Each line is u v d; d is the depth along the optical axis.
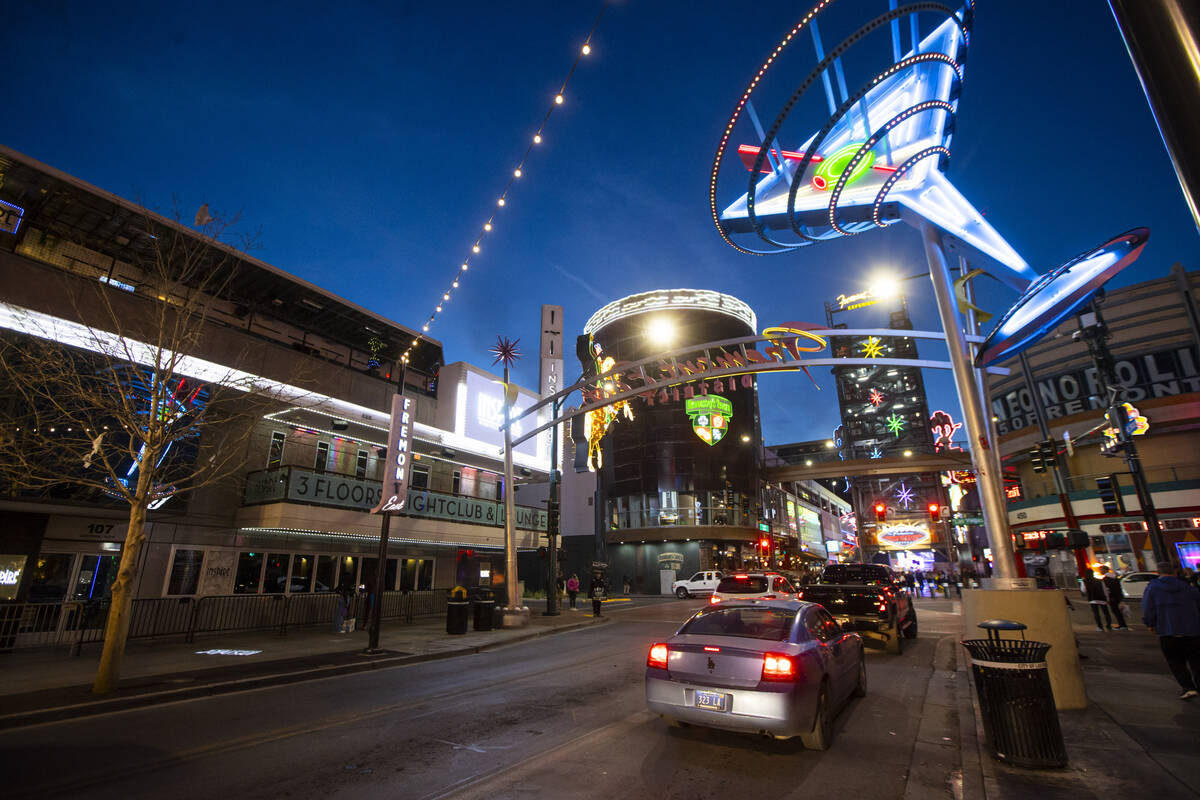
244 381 12.93
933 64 9.95
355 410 19.06
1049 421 40.06
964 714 7.00
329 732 6.64
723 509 48.56
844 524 106.56
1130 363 38.41
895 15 9.16
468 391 23.84
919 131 10.16
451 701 8.23
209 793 4.85
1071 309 6.60
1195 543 31.20
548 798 4.75
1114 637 14.16
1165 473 33.69
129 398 10.73
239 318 18.61
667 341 51.69
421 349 23.66
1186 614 7.29
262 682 9.38
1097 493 34.91
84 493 13.03
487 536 22.69
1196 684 7.21
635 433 50.53
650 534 47.22
